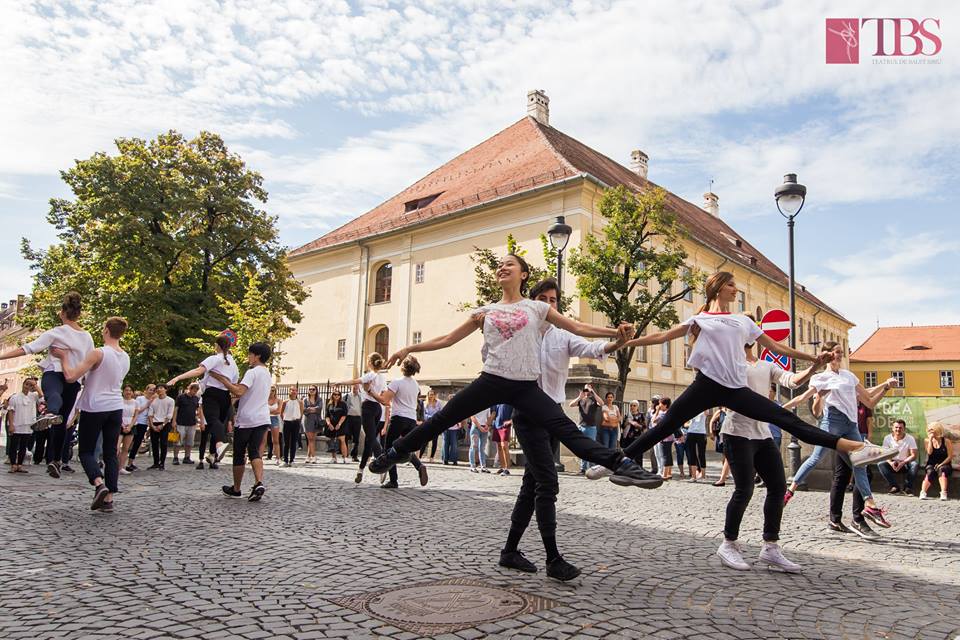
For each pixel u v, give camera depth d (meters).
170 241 26.33
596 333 4.21
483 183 33.00
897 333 72.69
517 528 4.69
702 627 3.50
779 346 4.84
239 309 25.42
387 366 4.45
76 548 5.29
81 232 26.88
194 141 28.89
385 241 36.12
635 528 6.77
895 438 11.38
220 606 3.77
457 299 31.89
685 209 44.19
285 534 6.00
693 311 36.09
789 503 9.36
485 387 4.11
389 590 4.11
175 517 6.87
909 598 4.26
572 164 29.73
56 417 6.72
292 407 15.48
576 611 3.71
